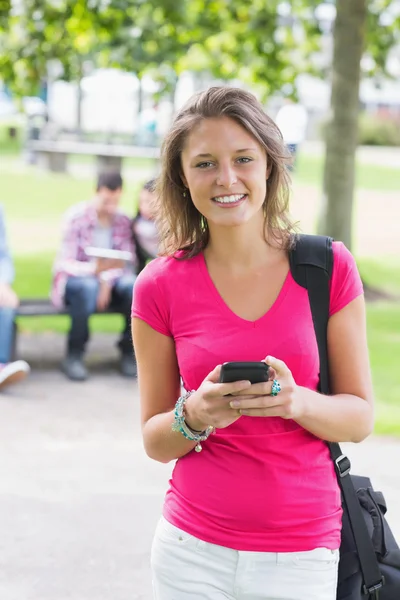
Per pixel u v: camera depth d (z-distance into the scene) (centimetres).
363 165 3459
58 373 837
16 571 446
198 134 241
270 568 238
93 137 3250
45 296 1181
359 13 1116
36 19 1195
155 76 1339
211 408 224
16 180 2566
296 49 1347
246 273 246
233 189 239
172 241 260
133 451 626
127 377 832
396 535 481
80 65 1257
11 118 5144
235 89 245
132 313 258
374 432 660
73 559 461
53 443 638
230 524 239
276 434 238
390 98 5088
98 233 838
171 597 247
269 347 239
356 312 249
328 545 240
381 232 1891
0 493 543
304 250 248
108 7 1162
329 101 1158
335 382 250
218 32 1253
